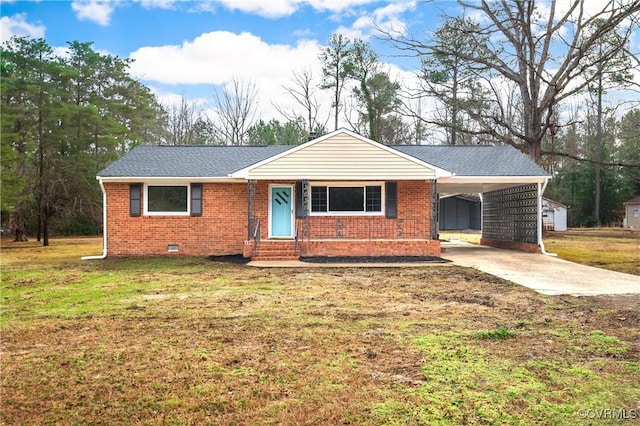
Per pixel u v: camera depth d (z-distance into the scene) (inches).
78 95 1347.2
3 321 296.4
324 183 715.4
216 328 272.5
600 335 253.1
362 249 649.0
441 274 498.9
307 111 1722.4
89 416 160.4
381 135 1648.6
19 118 1042.7
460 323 282.4
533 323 282.2
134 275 509.0
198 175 696.4
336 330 265.4
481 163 750.5
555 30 1023.0
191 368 204.4
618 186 1913.1
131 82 1518.2
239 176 657.6
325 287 420.5
